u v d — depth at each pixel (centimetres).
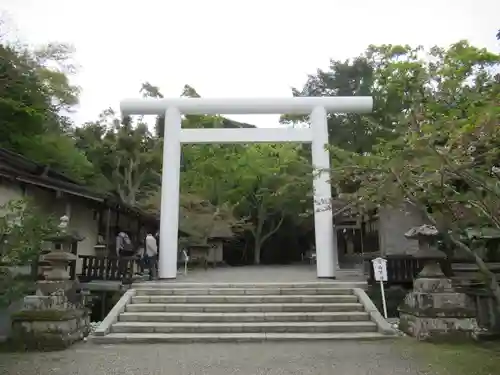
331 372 641
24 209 744
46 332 830
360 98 1510
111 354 776
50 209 1473
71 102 2027
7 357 753
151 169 2786
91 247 1762
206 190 2603
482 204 648
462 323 884
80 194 1509
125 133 2678
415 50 999
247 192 2620
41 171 1359
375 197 759
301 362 704
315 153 1476
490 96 651
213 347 841
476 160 622
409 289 1209
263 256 3036
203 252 2181
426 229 967
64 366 685
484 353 766
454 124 613
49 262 941
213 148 2634
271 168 2525
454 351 784
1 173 1166
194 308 1051
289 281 1322
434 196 701
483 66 730
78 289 1209
